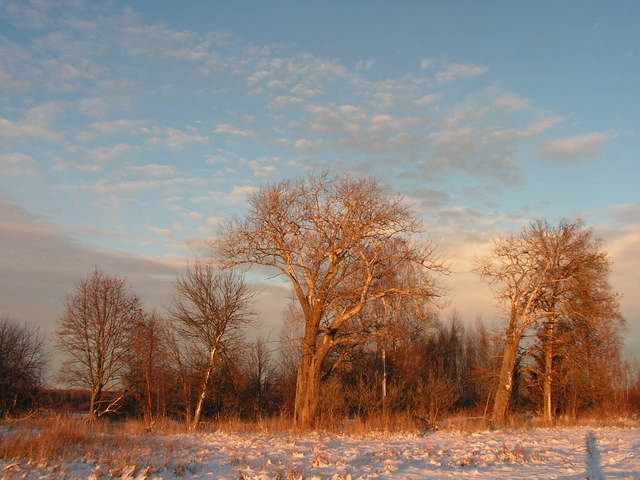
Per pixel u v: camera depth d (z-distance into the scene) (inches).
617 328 1738.4
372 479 589.3
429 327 1887.3
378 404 1616.6
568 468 681.0
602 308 1648.6
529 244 1673.2
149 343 1761.8
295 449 853.2
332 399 1530.5
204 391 1619.1
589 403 1961.1
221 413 1893.5
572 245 1664.6
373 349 1824.6
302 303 1360.7
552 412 1881.2
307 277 1349.7
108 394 1943.9
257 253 1354.6
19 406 1924.2
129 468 599.2
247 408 1972.2
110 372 1909.4
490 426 1423.5
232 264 1360.7
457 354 2370.8
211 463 692.1
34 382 1982.0
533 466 699.4
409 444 979.9
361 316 1425.9
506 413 1622.8
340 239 1320.1
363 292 1306.6
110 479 562.3
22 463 618.2
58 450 704.4
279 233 1338.6
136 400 1937.7
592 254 1670.8
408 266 1338.6
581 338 1705.2
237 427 1274.6
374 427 1289.4
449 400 1774.1
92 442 814.5
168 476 596.7
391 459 749.9
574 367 1716.3
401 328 1430.9
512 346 1659.7
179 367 1758.1
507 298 1678.2
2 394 1903.3
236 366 1916.8
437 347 2327.8
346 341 1358.3
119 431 1094.4
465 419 1635.1
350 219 1309.1
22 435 748.0
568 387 1884.8
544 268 1649.9
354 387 1718.8
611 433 1261.1
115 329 1929.1
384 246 1310.3
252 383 2092.8
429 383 1759.4
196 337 1663.4
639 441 1010.1
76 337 1909.4
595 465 706.2
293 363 2090.3
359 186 1318.9
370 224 1296.8
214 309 1660.9
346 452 816.3
